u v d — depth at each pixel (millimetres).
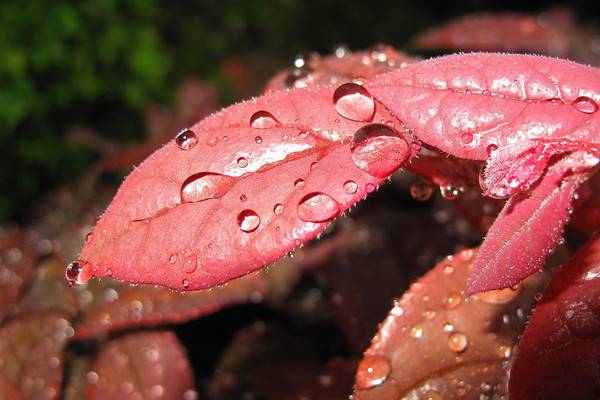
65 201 214
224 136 84
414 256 147
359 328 132
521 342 85
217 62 325
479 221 105
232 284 133
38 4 223
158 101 262
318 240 165
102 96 246
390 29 362
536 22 197
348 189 79
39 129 234
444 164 95
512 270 80
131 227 81
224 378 145
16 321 145
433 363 96
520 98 83
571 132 81
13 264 162
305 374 139
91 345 147
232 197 81
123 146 228
